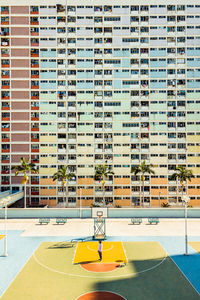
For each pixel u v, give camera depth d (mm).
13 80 67562
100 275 21422
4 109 67438
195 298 17656
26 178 55875
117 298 17594
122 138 67250
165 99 67750
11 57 67688
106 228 38031
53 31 67875
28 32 68000
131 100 67750
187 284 19844
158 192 66625
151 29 67500
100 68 67750
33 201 66438
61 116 67438
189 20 67250
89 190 66375
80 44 67938
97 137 67312
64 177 60188
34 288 19062
